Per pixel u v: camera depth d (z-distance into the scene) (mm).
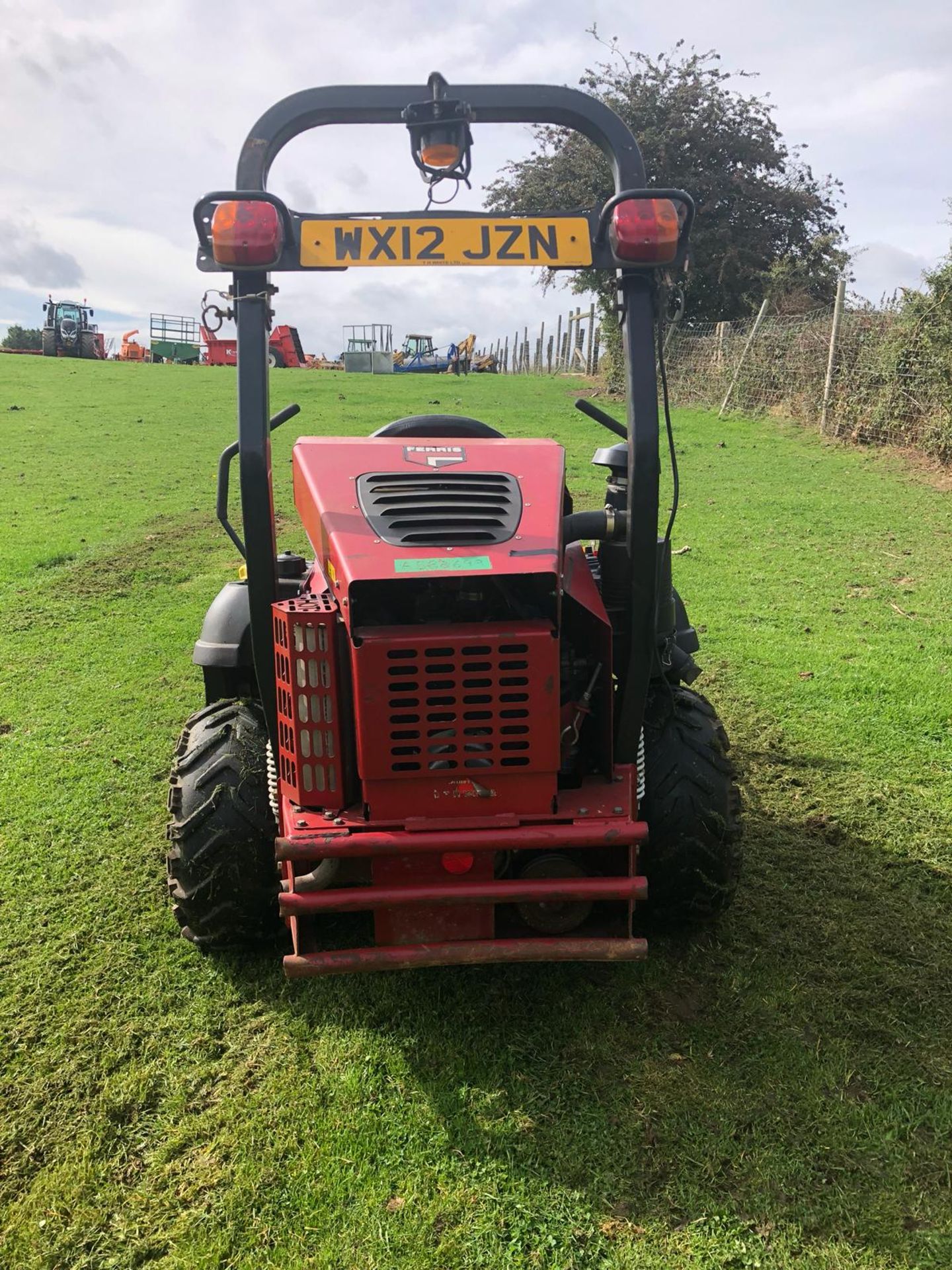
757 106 25125
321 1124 2564
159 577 8188
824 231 25734
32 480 12344
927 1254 2201
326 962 2564
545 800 2652
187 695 5707
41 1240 2254
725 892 3258
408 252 2824
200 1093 2695
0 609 7324
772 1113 2584
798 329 16188
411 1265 2170
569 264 2830
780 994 3051
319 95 2861
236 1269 2178
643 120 24781
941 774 4574
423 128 2822
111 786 4527
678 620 3656
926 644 6309
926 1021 2938
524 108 2889
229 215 2619
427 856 2652
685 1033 2895
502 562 2566
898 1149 2475
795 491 11109
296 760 2646
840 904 3557
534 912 2750
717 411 17875
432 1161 2453
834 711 5297
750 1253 2203
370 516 2775
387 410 18641
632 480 2748
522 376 30734
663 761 3195
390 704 2531
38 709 5488
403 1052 2832
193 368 32125
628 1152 2467
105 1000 3066
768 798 4375
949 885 3678
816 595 7426
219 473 3004
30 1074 2760
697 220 24797
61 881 3736
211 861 3047
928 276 12617
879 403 13641
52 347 41406
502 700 2562
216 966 3236
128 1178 2422
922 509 10227
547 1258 2191
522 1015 2982
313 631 2543
